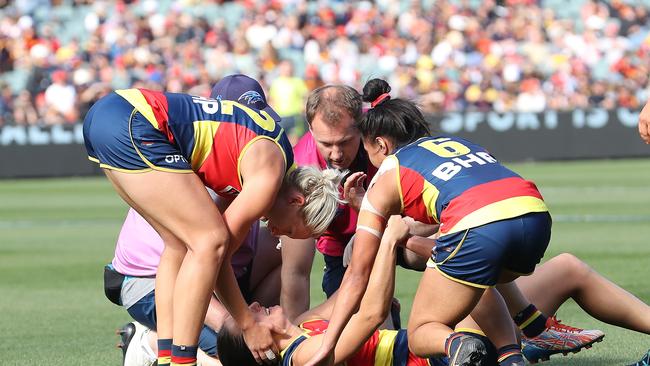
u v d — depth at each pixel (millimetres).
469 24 108625
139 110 18188
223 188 18625
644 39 113250
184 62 96125
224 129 18328
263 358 17734
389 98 19484
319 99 20859
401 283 31766
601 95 103250
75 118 87750
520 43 108312
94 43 96000
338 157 21000
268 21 103938
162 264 18734
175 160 18078
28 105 87312
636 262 34500
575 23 114312
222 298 18094
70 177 84062
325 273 23203
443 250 16984
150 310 20422
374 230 17625
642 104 103062
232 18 106125
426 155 17672
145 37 99938
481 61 104625
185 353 17750
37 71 93312
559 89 103375
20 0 102125
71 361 22266
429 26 107625
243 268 22016
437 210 17297
